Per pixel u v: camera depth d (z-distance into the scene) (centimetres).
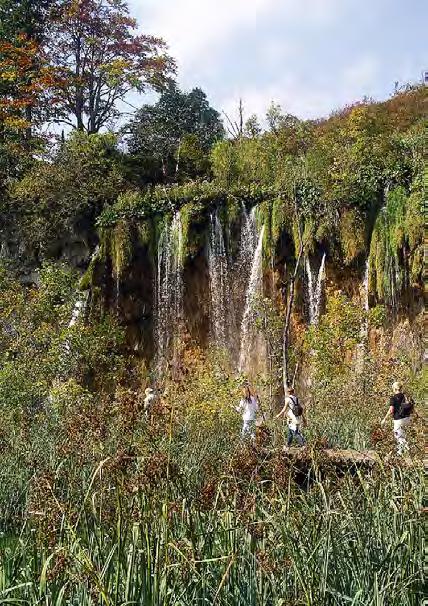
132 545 418
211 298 2456
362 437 1236
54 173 2638
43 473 479
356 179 2356
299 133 2650
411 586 466
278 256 2406
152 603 393
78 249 2556
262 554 432
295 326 2345
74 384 1530
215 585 444
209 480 522
